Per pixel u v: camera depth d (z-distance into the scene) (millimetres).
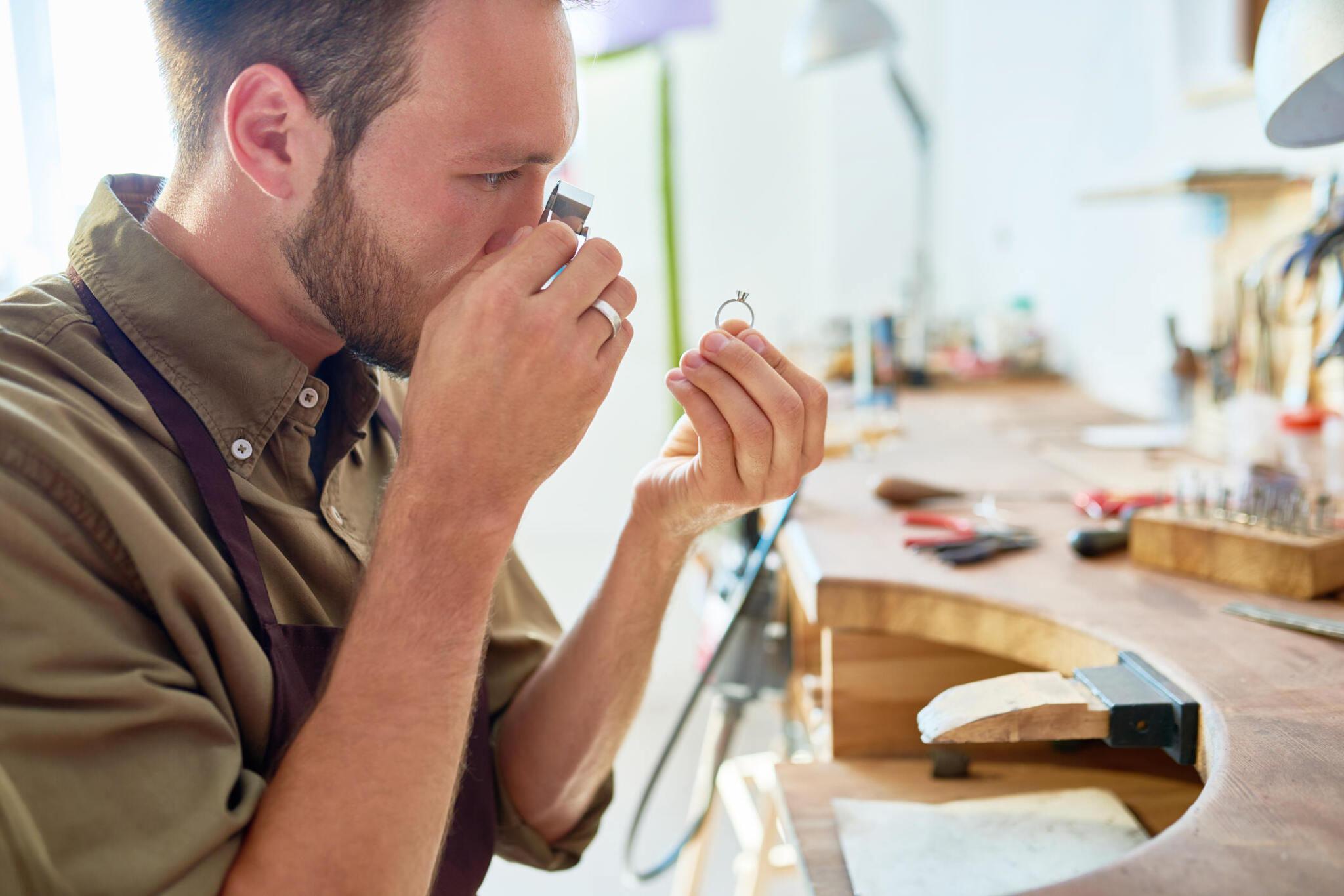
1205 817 528
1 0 2564
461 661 615
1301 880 474
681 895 1515
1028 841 773
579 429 642
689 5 3135
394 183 660
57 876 497
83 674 529
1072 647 830
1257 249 1825
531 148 675
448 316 625
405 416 632
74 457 556
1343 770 571
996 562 1017
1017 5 3268
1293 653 751
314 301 695
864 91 4043
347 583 741
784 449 761
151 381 660
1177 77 2152
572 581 3900
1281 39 763
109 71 2633
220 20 657
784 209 4438
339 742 578
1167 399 1815
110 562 567
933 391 2643
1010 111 3375
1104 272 2609
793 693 1453
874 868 739
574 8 738
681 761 2490
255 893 548
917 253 3197
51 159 2670
